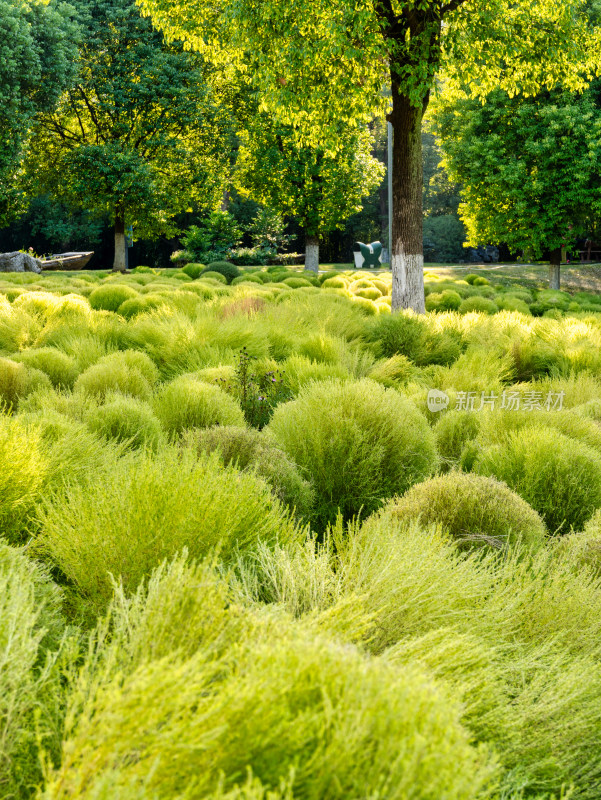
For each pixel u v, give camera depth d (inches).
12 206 1221.7
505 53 580.4
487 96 1075.9
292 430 186.4
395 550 105.9
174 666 56.9
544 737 74.9
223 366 296.4
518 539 135.7
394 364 362.6
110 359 299.3
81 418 209.3
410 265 563.8
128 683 54.4
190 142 1245.7
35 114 1066.7
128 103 1128.2
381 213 2144.4
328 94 582.6
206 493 113.0
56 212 1786.4
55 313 447.2
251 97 1183.6
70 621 96.6
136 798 44.8
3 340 386.0
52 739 63.6
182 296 527.8
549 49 605.9
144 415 201.2
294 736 49.1
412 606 92.0
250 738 49.9
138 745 50.6
